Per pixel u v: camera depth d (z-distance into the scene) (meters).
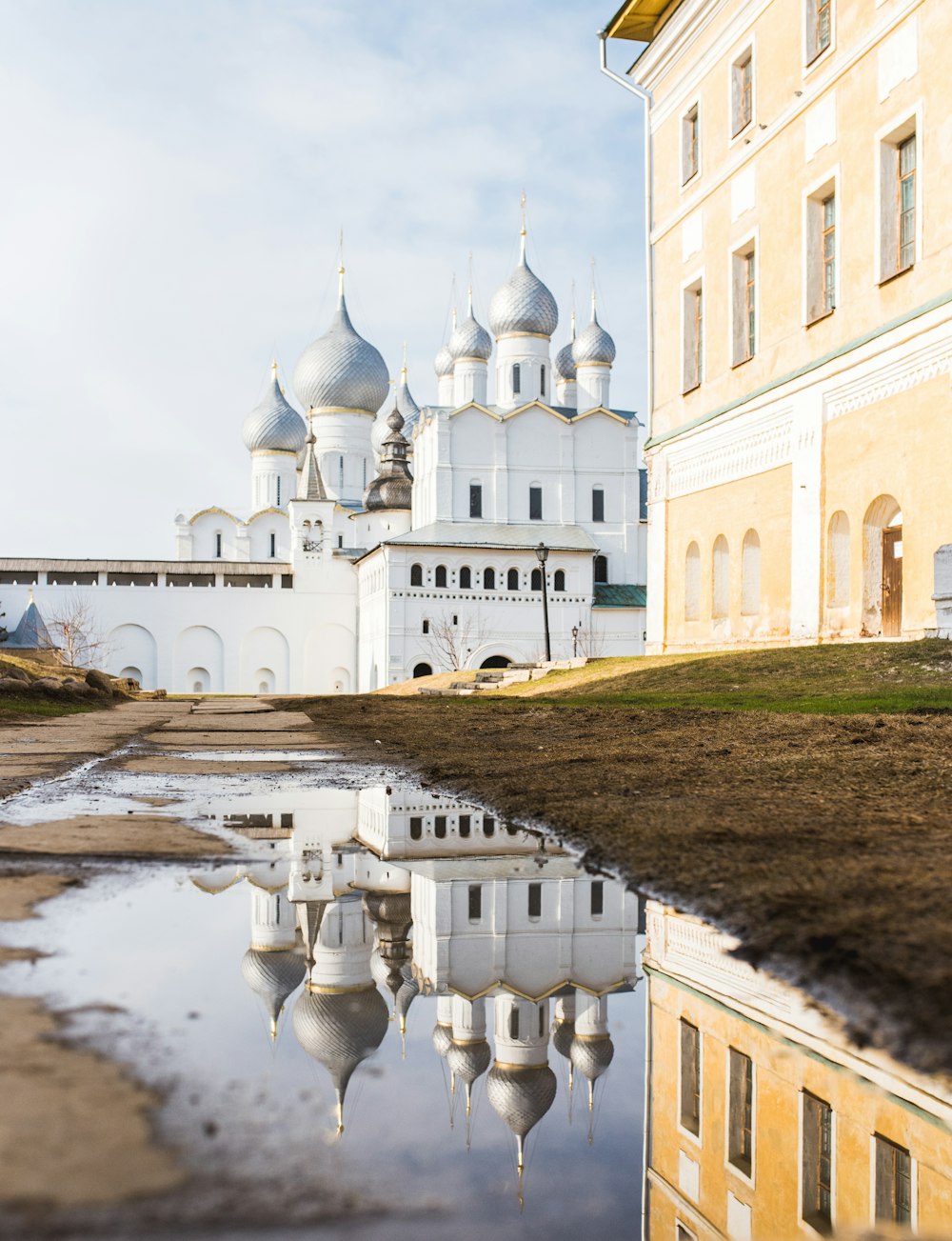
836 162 22.27
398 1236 1.70
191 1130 2.02
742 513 25.98
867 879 4.17
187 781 8.95
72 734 15.13
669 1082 2.76
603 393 80.31
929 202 19.55
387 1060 2.66
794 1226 2.22
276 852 5.59
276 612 81.00
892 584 21.17
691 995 3.39
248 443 99.81
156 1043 2.54
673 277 29.28
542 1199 1.96
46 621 78.31
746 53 25.77
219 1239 1.62
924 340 19.53
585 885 4.89
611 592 71.62
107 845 5.60
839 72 22.03
